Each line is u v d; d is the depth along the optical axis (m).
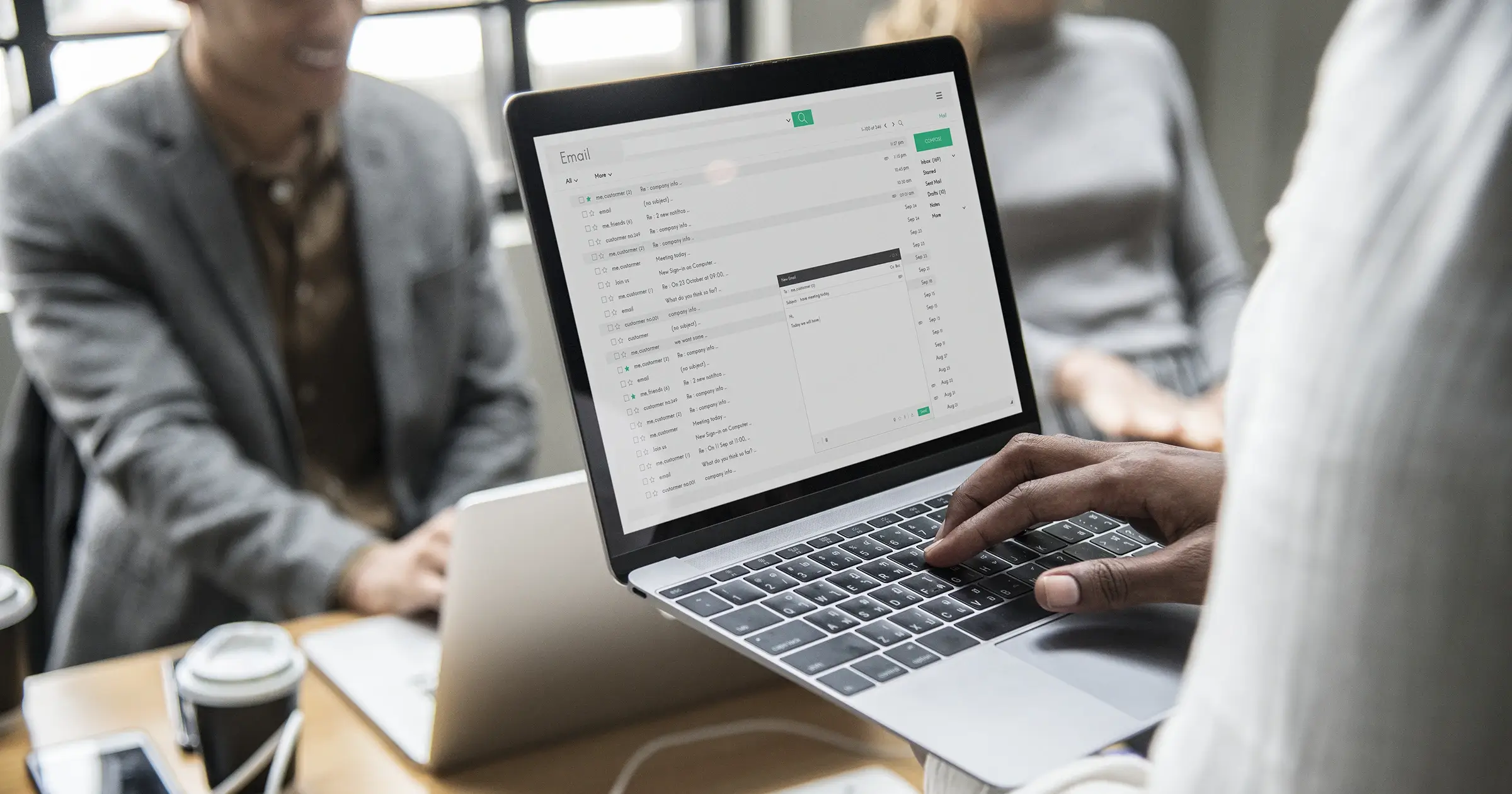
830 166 0.74
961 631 0.60
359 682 0.88
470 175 1.66
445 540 1.04
